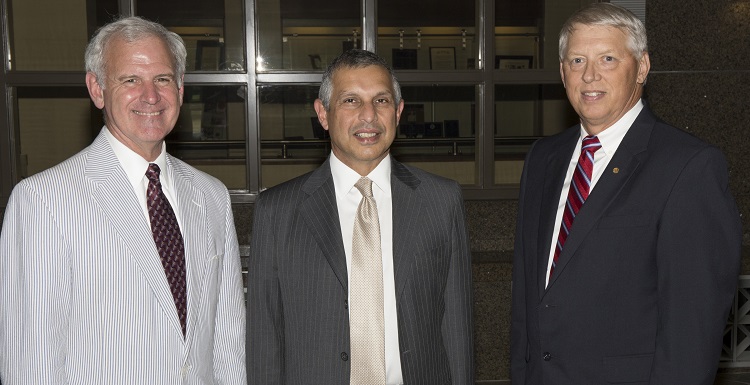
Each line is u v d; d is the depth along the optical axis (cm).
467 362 247
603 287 221
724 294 211
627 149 226
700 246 210
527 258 246
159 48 212
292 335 239
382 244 238
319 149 557
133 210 210
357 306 231
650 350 219
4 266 202
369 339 230
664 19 542
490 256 522
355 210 240
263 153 554
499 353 492
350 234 238
